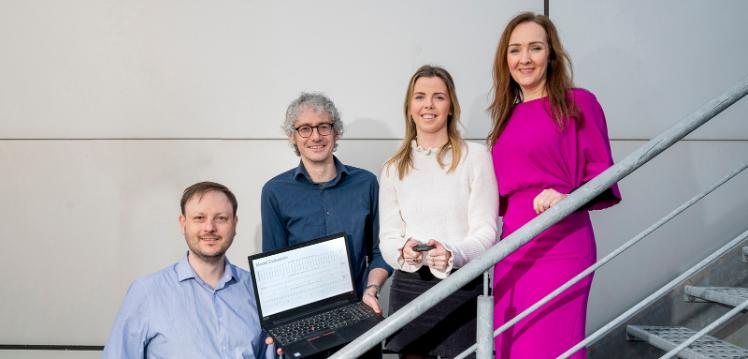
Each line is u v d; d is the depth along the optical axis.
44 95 2.27
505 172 1.52
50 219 2.28
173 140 2.27
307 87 2.26
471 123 2.25
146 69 2.27
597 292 2.28
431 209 1.53
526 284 1.45
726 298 1.98
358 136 2.26
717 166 2.29
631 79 2.25
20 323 2.29
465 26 2.24
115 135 2.27
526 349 1.43
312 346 1.35
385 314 2.27
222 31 2.26
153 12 2.26
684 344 1.26
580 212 1.45
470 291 1.53
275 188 1.73
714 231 2.29
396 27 2.25
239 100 2.27
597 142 1.43
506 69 1.57
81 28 2.27
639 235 1.26
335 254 1.61
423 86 1.54
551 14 2.24
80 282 2.28
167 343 1.52
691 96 2.26
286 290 1.53
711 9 2.26
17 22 2.27
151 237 2.27
